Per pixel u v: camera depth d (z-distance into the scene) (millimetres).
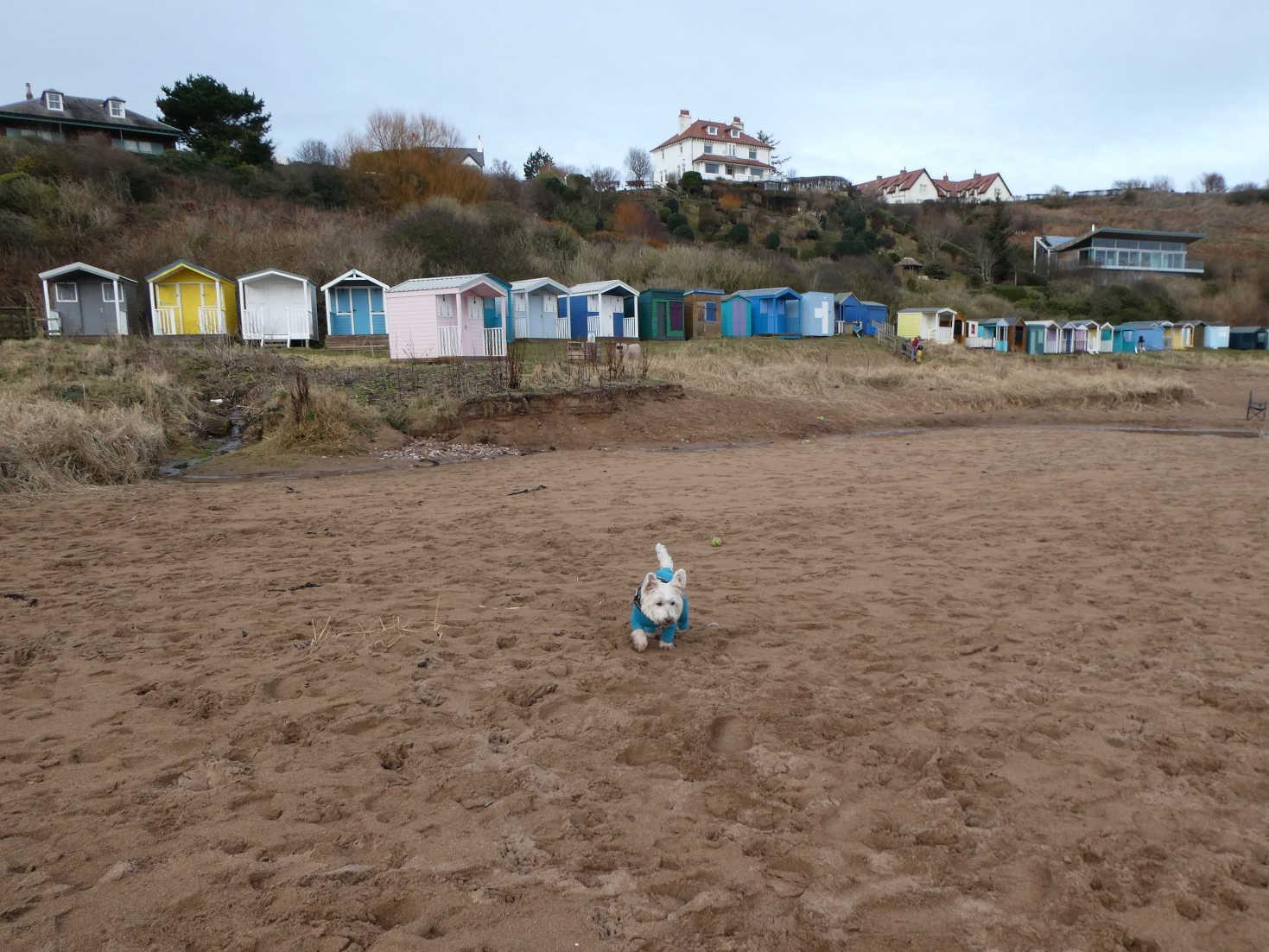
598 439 22234
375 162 57875
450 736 5039
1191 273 86125
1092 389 36219
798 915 3406
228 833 3953
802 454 20266
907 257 77062
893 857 3826
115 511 12617
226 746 4879
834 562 9664
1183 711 5488
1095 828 4086
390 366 26609
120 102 62500
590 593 8281
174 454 17984
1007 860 3822
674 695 5711
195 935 3211
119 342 25797
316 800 4266
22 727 5145
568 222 61219
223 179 51156
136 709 5406
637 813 4199
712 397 27172
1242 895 3545
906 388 34312
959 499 13828
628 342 37250
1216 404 38062
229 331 32812
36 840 3881
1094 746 4984
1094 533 11133
